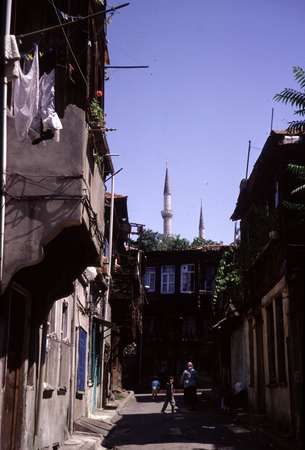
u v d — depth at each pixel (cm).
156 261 5203
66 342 1437
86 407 1930
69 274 1128
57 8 990
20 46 943
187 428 1800
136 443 1452
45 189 867
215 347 3812
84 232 955
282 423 1677
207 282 5078
